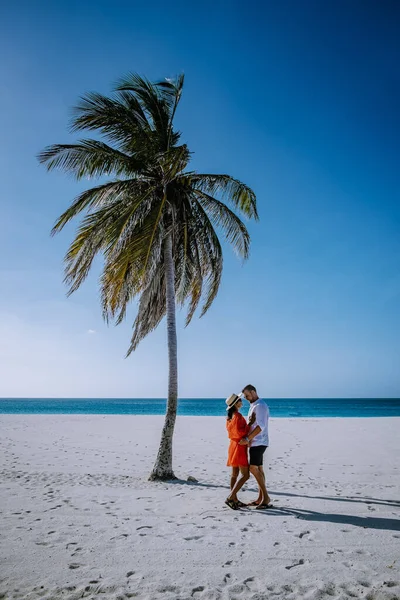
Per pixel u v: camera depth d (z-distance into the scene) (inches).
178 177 398.0
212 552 159.9
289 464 421.7
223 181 400.5
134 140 371.2
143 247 346.3
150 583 131.8
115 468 403.5
